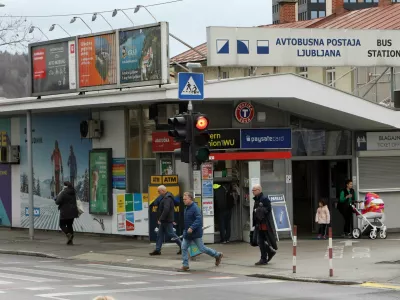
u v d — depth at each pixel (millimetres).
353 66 27500
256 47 25781
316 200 29781
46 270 20203
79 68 27453
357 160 28203
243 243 25781
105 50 26422
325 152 27797
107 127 28719
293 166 30516
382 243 25078
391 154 28438
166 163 26234
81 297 14656
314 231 29672
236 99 25109
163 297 14703
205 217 25297
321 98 25391
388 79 31719
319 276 17797
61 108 28734
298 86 24938
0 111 30375
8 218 34062
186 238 20016
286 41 26188
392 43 27594
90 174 29281
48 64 28734
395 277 17391
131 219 27641
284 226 26547
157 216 24031
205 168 25391
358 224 27562
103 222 28938
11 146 33281
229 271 19594
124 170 28000
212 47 25266
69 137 30594
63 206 26938
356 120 26781
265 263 20281
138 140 27453
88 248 25719
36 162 32375
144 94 24484
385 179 28641
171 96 23844
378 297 14578
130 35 25516
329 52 26812
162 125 25828
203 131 20219
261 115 26359
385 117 26484
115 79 26047
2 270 20203
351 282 16797
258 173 25594
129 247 25469
